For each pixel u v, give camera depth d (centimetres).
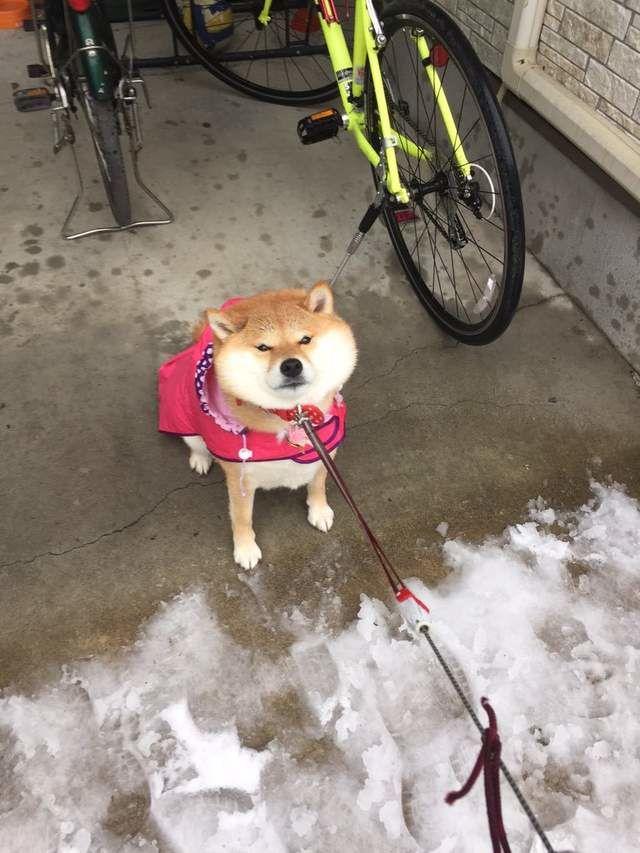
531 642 205
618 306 288
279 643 203
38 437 254
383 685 195
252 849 166
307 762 180
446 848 167
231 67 451
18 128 390
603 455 257
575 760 182
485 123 220
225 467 193
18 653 199
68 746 181
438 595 216
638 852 168
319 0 272
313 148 396
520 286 238
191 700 191
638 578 221
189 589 215
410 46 370
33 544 224
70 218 341
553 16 279
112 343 288
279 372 155
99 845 166
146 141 392
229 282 318
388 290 319
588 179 285
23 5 351
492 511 239
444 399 275
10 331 289
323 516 231
